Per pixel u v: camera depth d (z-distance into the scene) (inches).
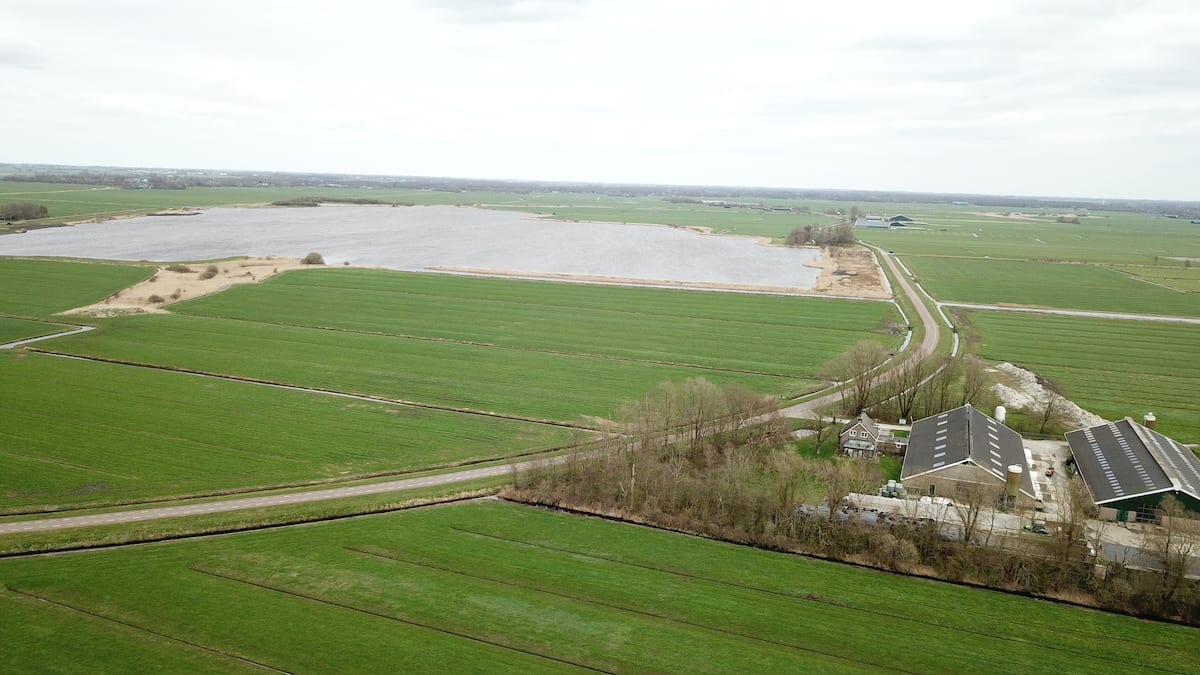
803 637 2716.5
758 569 3147.1
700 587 3006.9
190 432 4562.0
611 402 5319.9
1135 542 3378.4
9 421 4635.8
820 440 4471.0
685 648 2637.8
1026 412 5088.6
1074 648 2684.5
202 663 2477.9
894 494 3823.8
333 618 2741.1
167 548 3203.7
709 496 3609.7
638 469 3816.4
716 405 4503.0
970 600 2957.7
